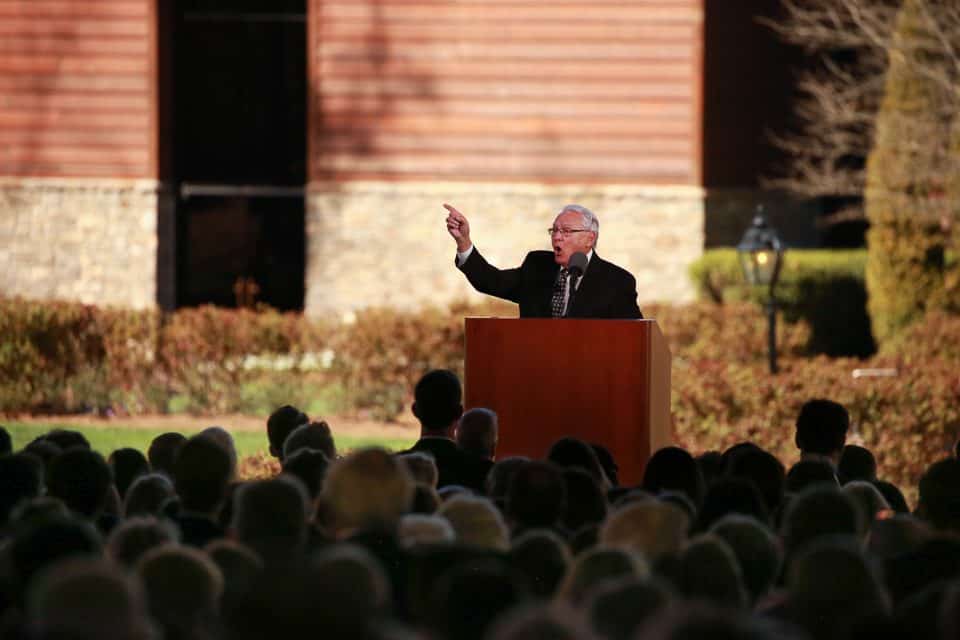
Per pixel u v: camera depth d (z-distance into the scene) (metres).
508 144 78.44
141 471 22.98
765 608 15.61
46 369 56.22
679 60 78.19
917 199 70.50
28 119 79.69
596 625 11.62
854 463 26.88
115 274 79.56
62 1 79.62
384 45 78.62
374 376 57.41
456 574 12.84
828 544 13.41
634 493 19.22
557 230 28.53
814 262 75.75
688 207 77.94
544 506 17.47
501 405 26.05
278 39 88.56
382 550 15.35
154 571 13.05
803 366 48.72
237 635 10.80
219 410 57.25
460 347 57.84
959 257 72.19
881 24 72.62
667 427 28.03
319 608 10.53
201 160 88.56
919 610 12.30
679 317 66.44
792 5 78.31
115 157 79.69
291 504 15.66
